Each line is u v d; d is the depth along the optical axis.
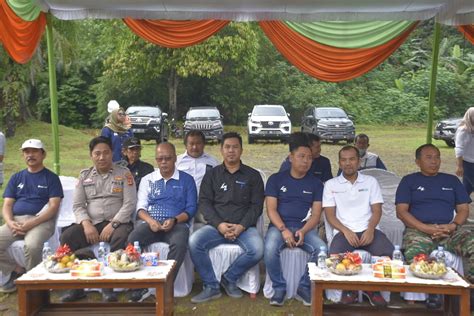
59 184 4.86
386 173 5.54
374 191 4.63
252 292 4.57
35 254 4.46
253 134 18.64
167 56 22.22
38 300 3.90
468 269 4.25
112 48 26.09
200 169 5.42
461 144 6.83
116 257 3.74
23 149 4.76
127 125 6.54
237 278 4.54
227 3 5.14
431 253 4.17
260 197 4.76
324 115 19.22
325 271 3.73
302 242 4.47
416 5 5.30
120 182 4.79
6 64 15.86
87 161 14.22
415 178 4.77
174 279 4.28
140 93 26.09
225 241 4.61
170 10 5.47
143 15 5.52
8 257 4.58
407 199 4.72
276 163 13.55
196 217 5.09
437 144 18.77
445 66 30.47
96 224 4.69
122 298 4.61
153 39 6.46
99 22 27.47
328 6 5.29
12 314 4.22
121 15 5.50
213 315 4.23
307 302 4.42
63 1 5.13
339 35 6.57
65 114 26.33
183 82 26.61
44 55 15.59
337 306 4.01
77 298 4.53
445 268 3.58
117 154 6.36
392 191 5.45
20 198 4.79
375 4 5.22
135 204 4.80
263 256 4.48
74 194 4.77
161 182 4.81
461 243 4.32
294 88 28.48
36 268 3.78
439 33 6.30
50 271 3.65
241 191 4.73
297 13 5.57
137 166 5.55
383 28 6.50
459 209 4.69
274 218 4.62
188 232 4.62
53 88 6.08
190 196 4.80
